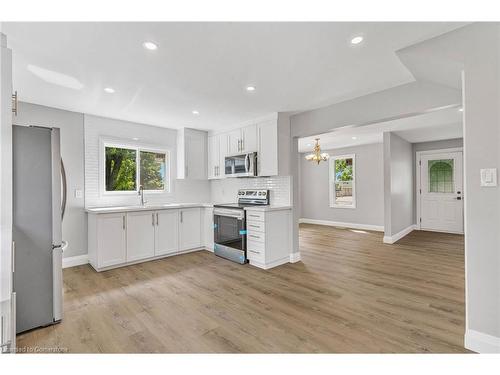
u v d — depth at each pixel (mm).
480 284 1726
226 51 2061
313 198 8102
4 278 1375
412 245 4961
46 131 2184
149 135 4516
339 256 4211
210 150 4984
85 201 3816
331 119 3410
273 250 3648
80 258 3748
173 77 2555
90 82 2668
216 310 2383
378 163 6625
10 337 1353
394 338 1927
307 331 2033
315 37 1872
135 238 3744
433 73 2230
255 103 3363
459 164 6008
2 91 1457
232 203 4734
